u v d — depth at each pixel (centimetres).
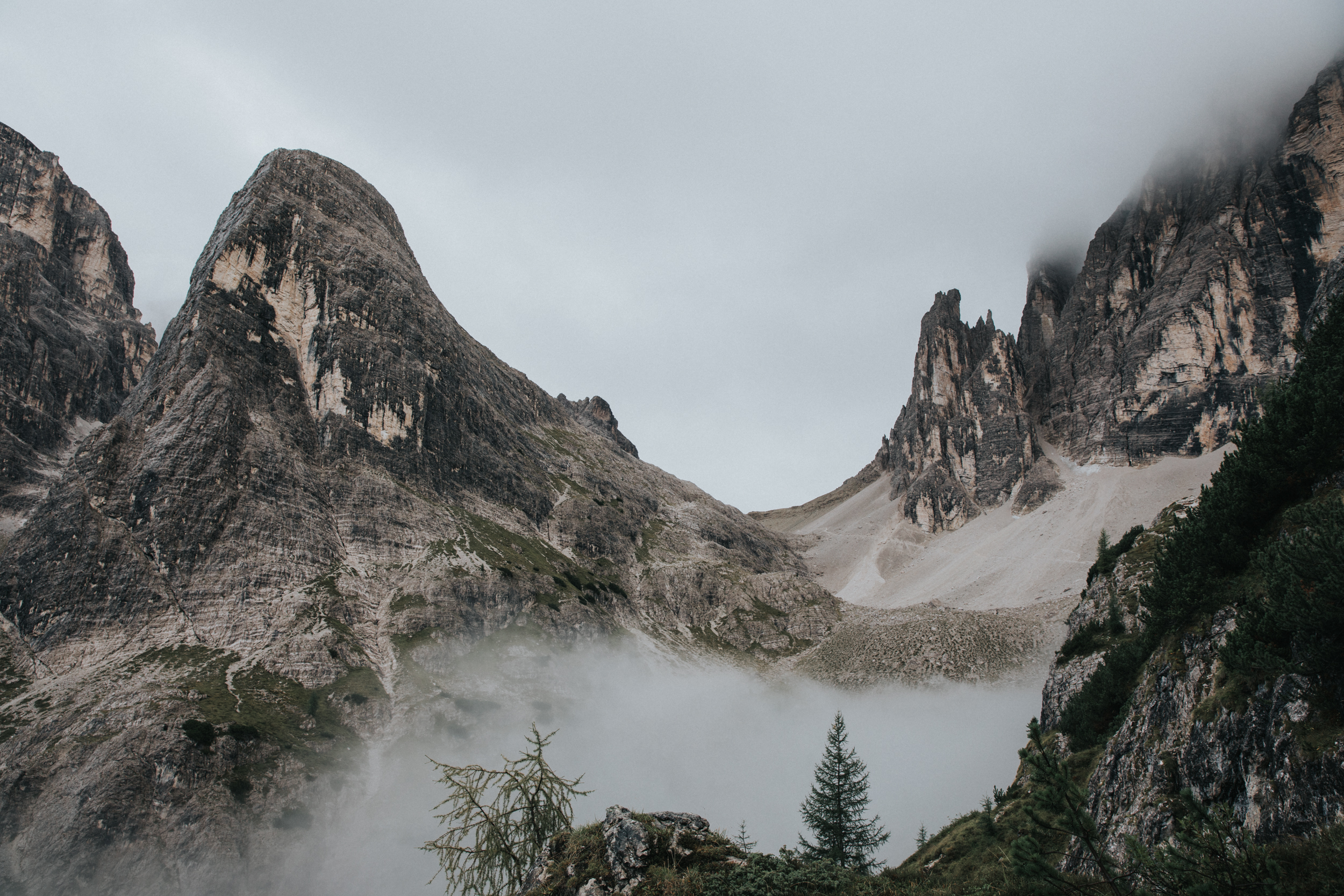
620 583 19638
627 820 2552
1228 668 2658
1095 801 3278
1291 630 2339
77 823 7806
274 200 18962
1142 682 3469
